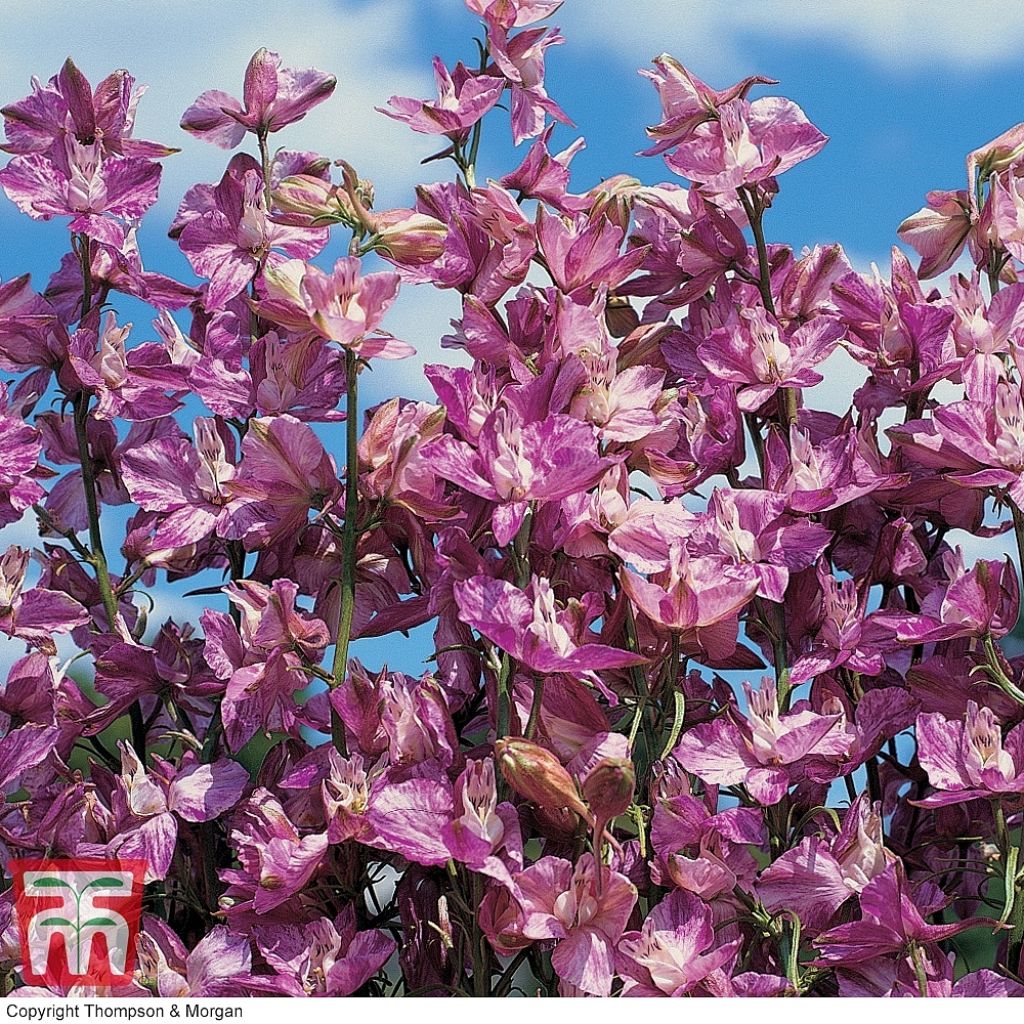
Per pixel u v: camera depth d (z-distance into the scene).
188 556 0.77
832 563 0.77
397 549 0.75
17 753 0.73
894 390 0.76
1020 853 0.72
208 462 0.75
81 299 0.78
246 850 0.71
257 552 0.78
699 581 0.71
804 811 0.74
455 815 0.68
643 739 0.73
